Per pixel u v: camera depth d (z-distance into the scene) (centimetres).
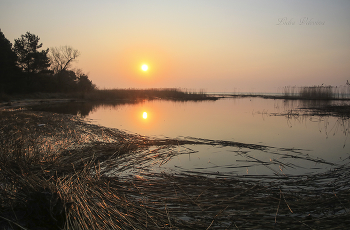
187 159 740
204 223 383
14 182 468
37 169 588
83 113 1903
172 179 570
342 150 843
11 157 626
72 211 386
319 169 650
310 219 393
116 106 2623
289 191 497
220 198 469
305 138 1034
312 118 1623
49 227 363
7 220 354
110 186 524
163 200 461
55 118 1465
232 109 2272
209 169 652
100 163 676
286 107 2448
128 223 374
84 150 776
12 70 3409
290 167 667
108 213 396
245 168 661
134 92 4469
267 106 2614
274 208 429
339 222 377
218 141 944
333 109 2109
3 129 1042
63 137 951
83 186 496
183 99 4106
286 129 1238
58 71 4488
